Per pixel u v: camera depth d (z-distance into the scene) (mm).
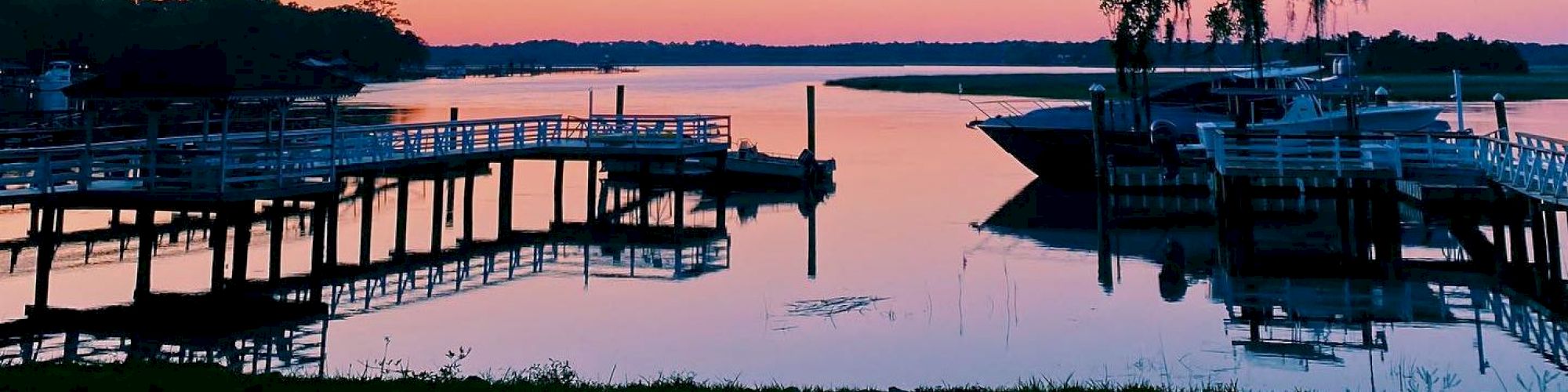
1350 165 25312
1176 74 89125
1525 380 14180
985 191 36531
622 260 23984
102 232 26203
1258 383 14211
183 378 11133
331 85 20875
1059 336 16891
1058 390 12188
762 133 60656
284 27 128000
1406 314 18219
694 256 24469
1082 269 22734
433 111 77062
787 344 16344
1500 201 23219
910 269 22703
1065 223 29531
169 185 19578
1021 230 28344
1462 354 15539
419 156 26250
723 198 33938
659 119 33406
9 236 25438
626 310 18688
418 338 16688
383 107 83125
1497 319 17703
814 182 37156
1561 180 19203
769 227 29125
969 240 26719
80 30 93375
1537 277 20781
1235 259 23359
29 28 86688
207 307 18719
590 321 17797
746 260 23906
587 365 15125
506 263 23438
